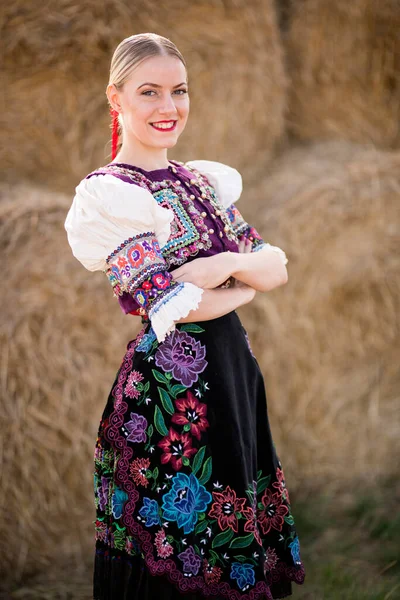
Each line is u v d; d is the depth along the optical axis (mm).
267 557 1899
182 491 1688
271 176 3562
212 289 1757
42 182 3143
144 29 3111
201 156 3428
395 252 3500
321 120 3750
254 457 1829
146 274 1618
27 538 2707
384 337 3555
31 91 3023
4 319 2693
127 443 1694
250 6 3391
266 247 1965
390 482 3369
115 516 1732
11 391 2682
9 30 2930
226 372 1748
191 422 1706
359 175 3428
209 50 3320
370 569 2814
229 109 3438
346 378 3504
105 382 2891
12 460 2670
